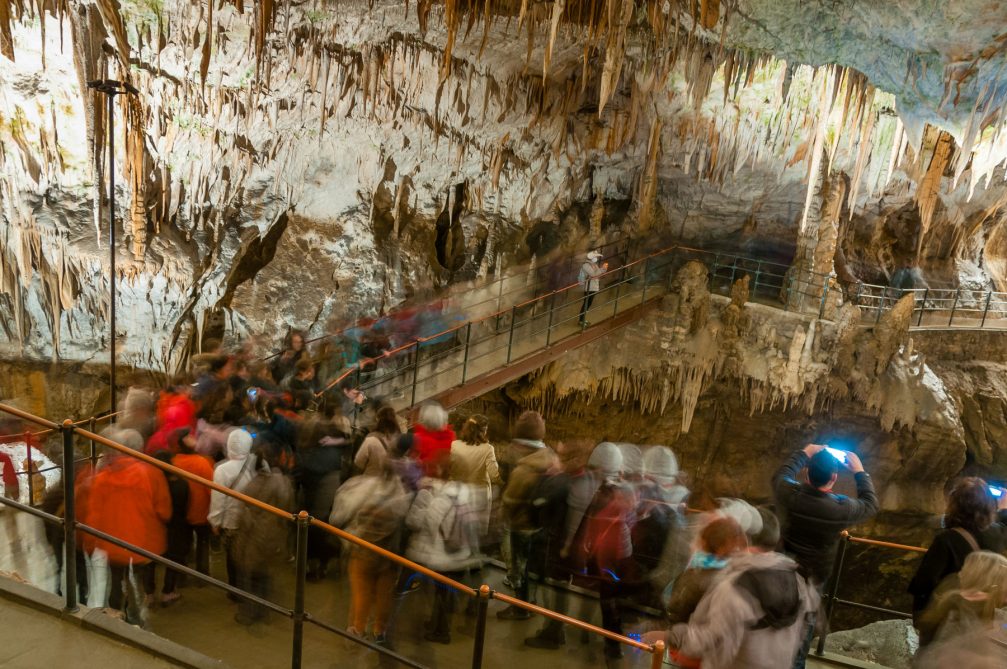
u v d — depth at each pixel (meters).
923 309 14.35
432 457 5.12
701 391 12.96
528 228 13.16
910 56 8.24
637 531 4.89
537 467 4.98
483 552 6.09
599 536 4.70
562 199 13.30
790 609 3.15
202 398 5.43
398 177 11.84
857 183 10.95
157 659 3.43
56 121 9.73
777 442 13.98
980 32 7.37
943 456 13.30
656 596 4.89
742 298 12.48
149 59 9.57
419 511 4.66
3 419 10.23
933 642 3.49
